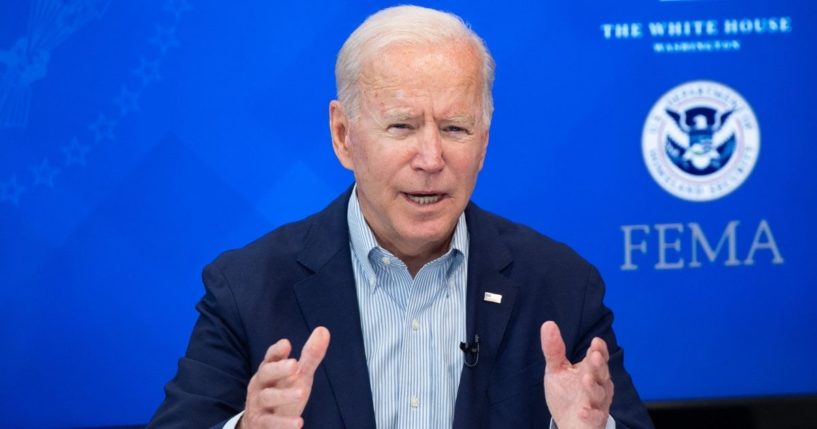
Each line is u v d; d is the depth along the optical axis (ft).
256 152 42.91
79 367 42.93
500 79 43.55
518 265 28.12
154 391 43.29
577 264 28.71
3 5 41.65
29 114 41.98
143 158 42.55
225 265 27.73
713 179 44.80
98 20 42.01
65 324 42.73
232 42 42.52
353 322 26.61
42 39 41.86
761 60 44.62
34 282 42.47
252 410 22.58
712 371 45.42
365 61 25.31
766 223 45.11
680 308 45.06
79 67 42.09
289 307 26.99
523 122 43.80
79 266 42.63
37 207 42.29
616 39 43.93
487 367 26.68
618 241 44.60
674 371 45.29
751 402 45.37
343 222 27.68
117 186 42.50
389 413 26.37
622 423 26.22
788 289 45.34
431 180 24.97
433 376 26.63
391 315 27.04
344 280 26.96
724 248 45.06
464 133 25.22
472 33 25.91
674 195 44.68
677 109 44.45
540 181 44.06
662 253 44.83
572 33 43.73
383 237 26.91
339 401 25.88
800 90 44.86
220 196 42.91
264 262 27.50
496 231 28.66
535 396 26.76
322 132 43.14
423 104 24.72
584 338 27.78
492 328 26.99
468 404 26.00
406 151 24.95
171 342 43.21
